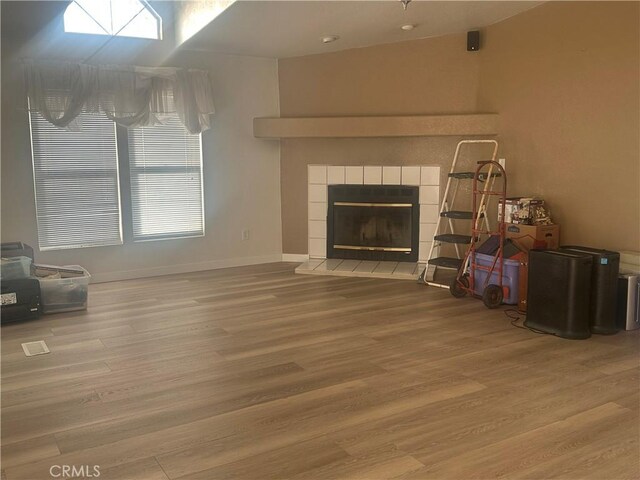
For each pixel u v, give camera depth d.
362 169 6.13
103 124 5.43
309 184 6.36
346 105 6.07
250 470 2.24
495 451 2.36
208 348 3.65
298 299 4.85
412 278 5.53
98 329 4.07
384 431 2.54
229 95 6.09
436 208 5.91
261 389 3.01
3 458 2.34
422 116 5.49
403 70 5.76
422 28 5.25
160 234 5.89
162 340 3.81
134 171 5.66
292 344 3.71
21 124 5.04
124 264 5.71
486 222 5.07
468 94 5.50
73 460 2.32
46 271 4.64
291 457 2.33
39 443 2.46
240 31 5.07
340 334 3.90
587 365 3.30
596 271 3.79
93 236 5.53
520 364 3.33
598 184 4.31
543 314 3.89
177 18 5.52
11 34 4.89
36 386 3.07
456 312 4.42
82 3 5.17
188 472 2.23
